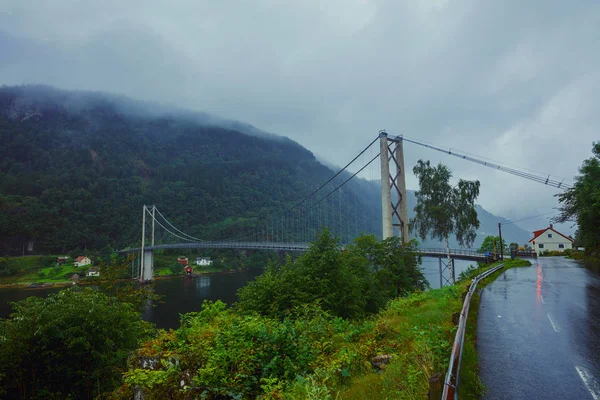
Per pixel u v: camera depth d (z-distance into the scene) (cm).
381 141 4372
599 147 3397
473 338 898
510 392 587
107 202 17950
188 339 785
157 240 15688
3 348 1339
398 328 988
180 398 659
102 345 1488
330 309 1598
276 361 724
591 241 3844
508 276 2448
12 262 11300
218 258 13562
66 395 1406
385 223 4112
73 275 10250
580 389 597
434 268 9362
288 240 11325
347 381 678
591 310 1223
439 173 3500
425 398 496
